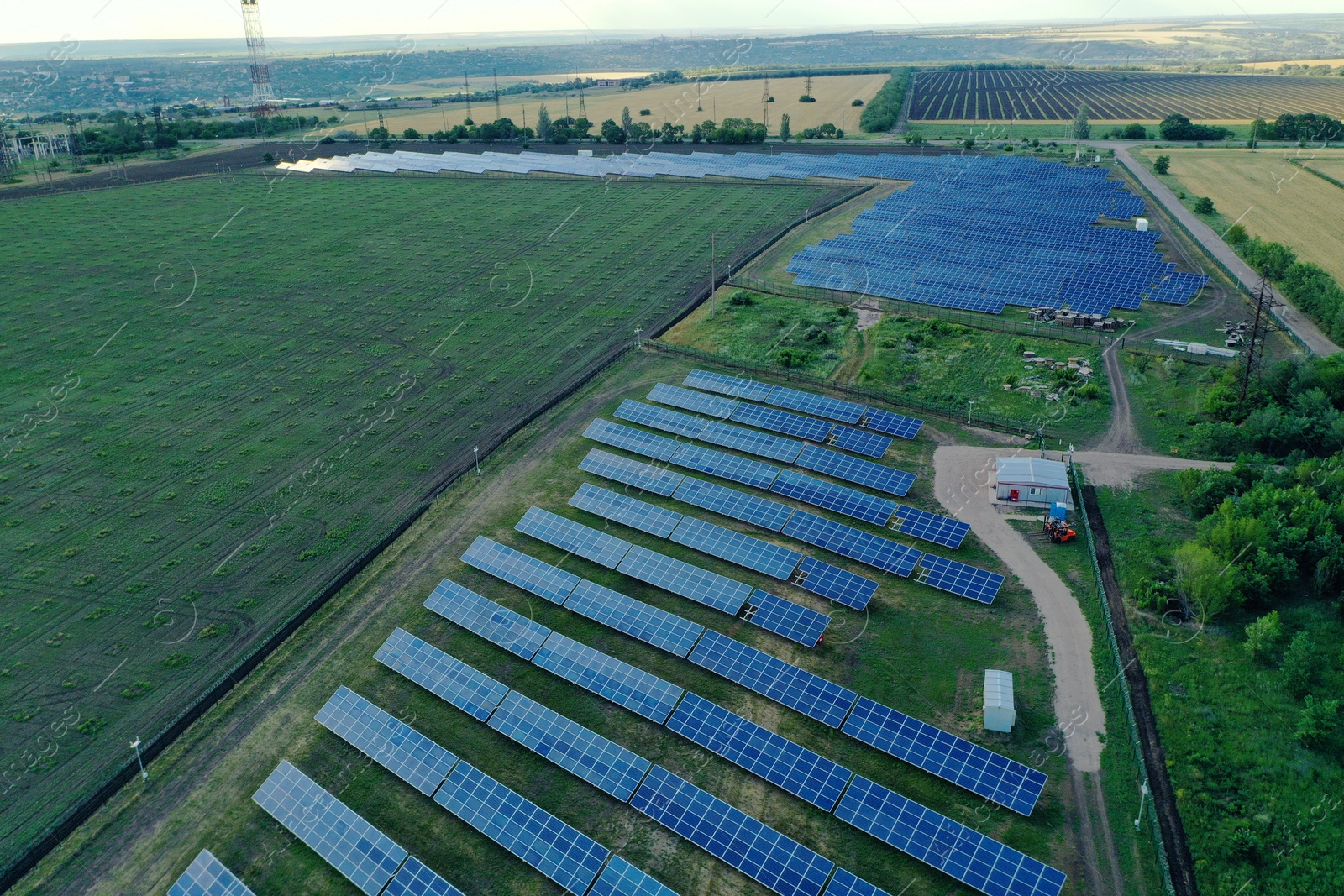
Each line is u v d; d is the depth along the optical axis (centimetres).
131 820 5212
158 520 8050
